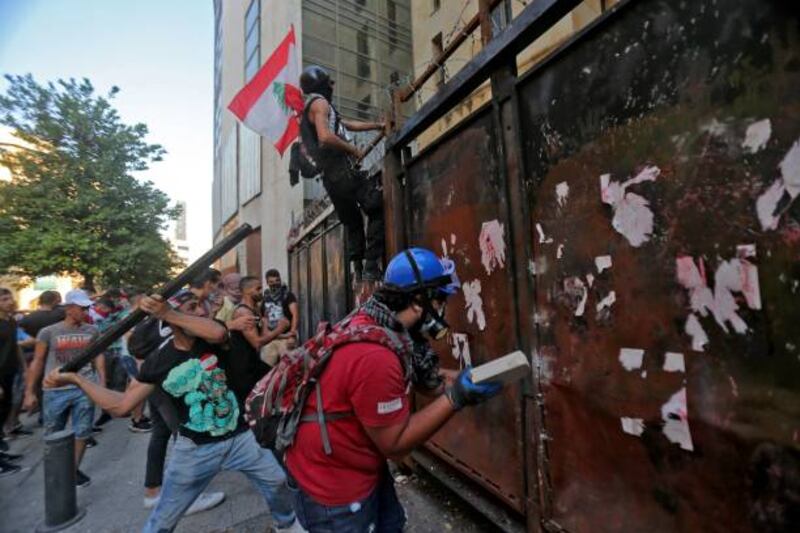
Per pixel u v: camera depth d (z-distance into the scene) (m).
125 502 3.56
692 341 1.35
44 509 3.58
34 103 16.48
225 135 22.61
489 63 2.25
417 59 14.21
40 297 6.68
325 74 3.52
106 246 16.72
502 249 2.30
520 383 2.16
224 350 2.50
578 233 1.79
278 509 2.62
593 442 1.73
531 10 1.90
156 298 2.13
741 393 1.21
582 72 1.75
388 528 1.63
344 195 3.73
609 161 1.63
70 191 17.14
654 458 1.48
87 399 4.02
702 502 1.32
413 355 1.62
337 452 1.42
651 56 1.46
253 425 1.62
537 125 2.01
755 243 1.17
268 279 6.03
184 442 2.33
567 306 1.86
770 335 1.14
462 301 2.70
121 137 17.70
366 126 3.89
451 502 2.96
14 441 5.71
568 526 1.87
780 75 1.10
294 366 1.55
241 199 19.16
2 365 4.64
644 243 1.50
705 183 1.29
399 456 1.36
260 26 17.39
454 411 1.30
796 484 1.09
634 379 1.55
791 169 1.08
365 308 1.57
